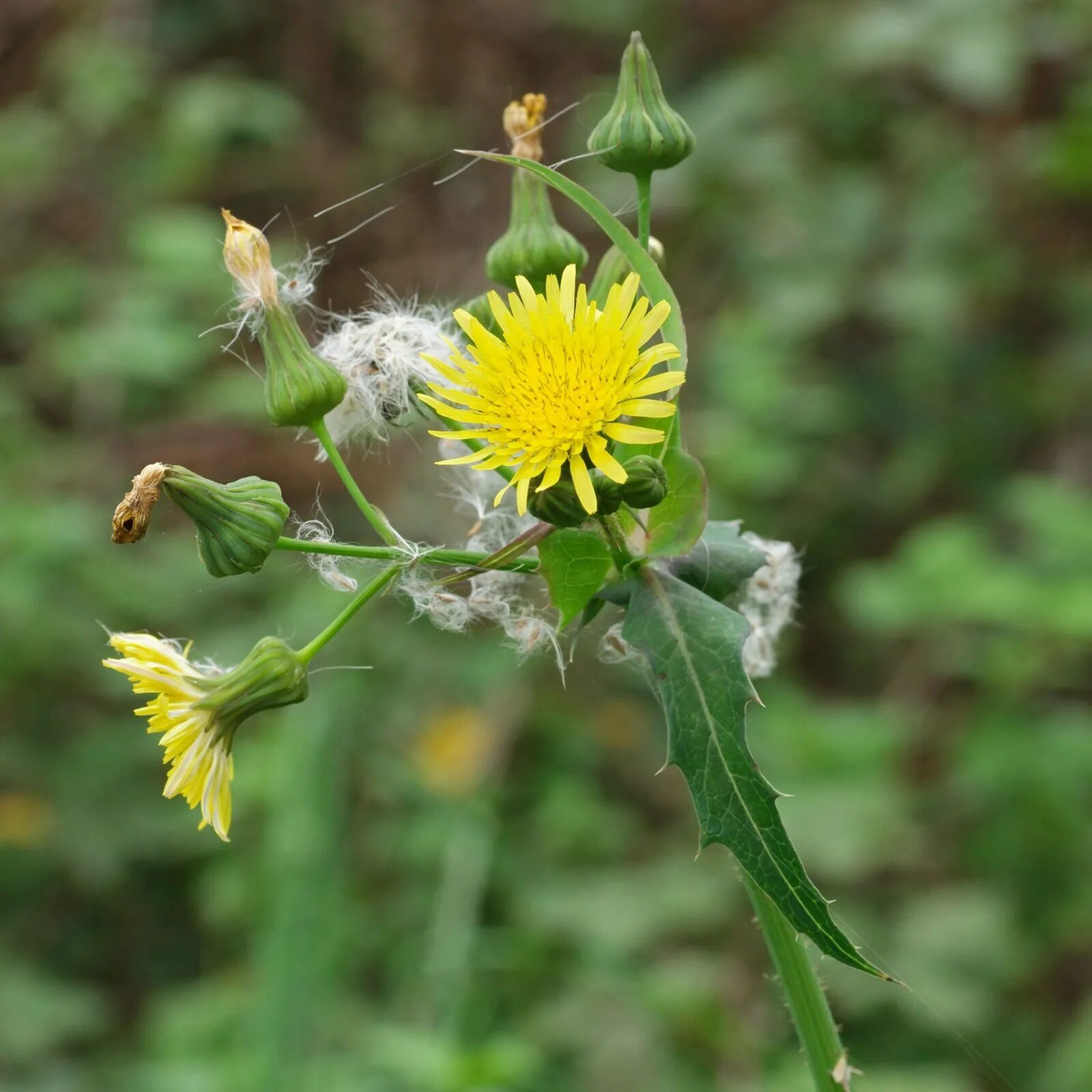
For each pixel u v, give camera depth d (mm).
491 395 2061
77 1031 4879
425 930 4754
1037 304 6457
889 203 6504
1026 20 6238
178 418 6305
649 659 2023
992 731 5215
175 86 7566
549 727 5602
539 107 2490
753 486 5922
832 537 6293
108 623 5480
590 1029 4434
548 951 4680
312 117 7578
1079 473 6152
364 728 5086
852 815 4750
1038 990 4695
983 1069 4383
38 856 5277
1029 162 6367
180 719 2127
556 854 5168
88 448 6246
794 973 2236
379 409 2521
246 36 7656
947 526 5516
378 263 7277
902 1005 4512
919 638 5867
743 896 4836
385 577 2186
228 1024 4500
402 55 7469
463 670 5539
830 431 6316
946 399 6418
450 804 5020
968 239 6398
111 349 6031
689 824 5531
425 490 5906
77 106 7297
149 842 5258
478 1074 3859
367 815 5082
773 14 7113
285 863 4125
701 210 6762
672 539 2113
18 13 7801
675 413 2104
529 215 2457
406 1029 4270
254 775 4965
